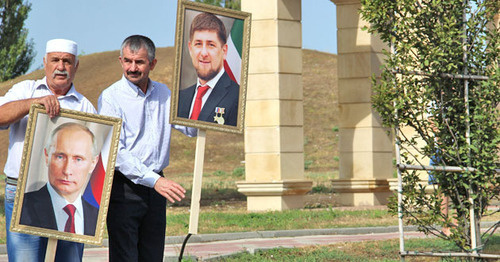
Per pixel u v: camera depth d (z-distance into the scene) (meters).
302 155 17.11
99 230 4.75
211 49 5.75
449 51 7.26
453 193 7.65
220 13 5.77
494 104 7.40
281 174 16.64
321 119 52.47
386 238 11.44
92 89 58.34
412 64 7.46
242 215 14.61
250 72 16.92
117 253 5.41
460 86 7.42
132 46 5.41
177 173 40.66
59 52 4.90
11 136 4.91
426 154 7.50
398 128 7.51
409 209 7.93
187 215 14.42
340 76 18.61
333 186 18.45
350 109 18.47
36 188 4.66
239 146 48.28
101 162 4.80
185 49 5.70
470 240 7.61
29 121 4.63
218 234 11.77
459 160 7.37
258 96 16.86
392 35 7.42
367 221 13.55
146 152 5.49
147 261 5.60
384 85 7.44
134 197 5.43
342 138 18.59
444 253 7.54
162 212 5.62
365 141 18.28
